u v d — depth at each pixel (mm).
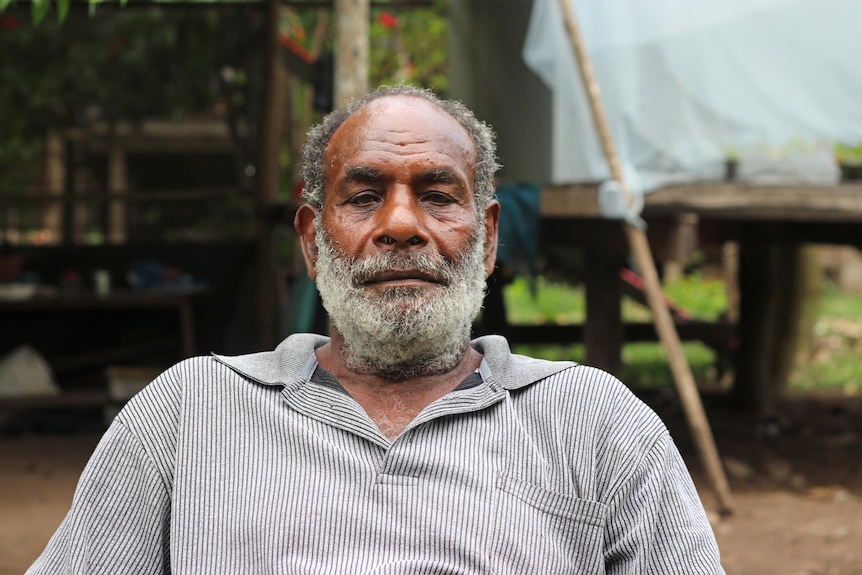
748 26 4484
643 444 1733
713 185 4707
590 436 1728
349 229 1774
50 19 7355
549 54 4793
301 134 7797
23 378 6773
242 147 7520
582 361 8633
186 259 7480
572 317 11883
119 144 11156
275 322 6504
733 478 5445
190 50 7426
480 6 6332
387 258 1744
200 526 1666
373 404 1801
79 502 1688
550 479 1701
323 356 1890
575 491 1704
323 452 1683
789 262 7578
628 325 7461
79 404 6605
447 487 1664
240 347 7250
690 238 5102
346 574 1604
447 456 1683
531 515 1668
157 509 1707
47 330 7273
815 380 8641
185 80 7824
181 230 11820
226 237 10133
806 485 5297
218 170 12008
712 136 4562
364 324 1741
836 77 4465
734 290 9773
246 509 1661
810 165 5270
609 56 4586
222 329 7391
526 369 1807
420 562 1615
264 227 6477
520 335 7266
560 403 1756
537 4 4828
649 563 1685
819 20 4441
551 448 1723
